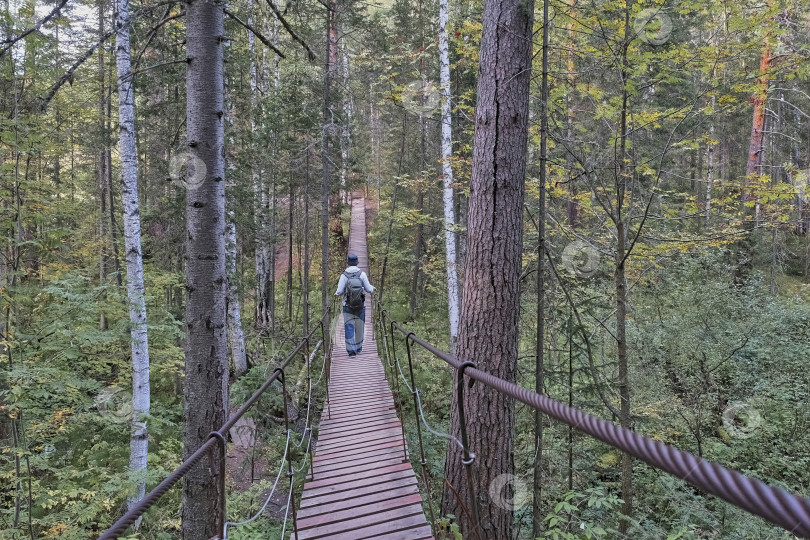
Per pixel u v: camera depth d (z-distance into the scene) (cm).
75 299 427
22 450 423
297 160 1091
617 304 404
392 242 1742
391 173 1880
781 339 697
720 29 372
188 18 329
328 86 1050
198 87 326
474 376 167
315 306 1498
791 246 1367
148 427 597
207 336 327
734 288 822
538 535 369
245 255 1259
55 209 575
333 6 957
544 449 462
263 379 776
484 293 345
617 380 435
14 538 420
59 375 436
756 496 49
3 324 479
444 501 354
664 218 426
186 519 320
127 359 767
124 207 611
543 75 373
